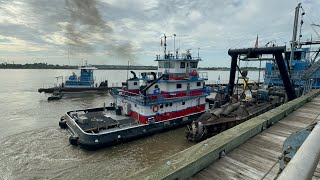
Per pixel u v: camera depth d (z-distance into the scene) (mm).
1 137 19703
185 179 3869
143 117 20062
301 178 1229
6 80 89625
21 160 15242
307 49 32375
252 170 4465
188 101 23219
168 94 21453
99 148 16969
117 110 23031
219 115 19125
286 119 8906
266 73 33688
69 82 53906
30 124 24172
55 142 18531
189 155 4367
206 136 18422
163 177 3240
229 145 5352
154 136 19859
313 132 1989
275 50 18812
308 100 13367
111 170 14109
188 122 22641
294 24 26406
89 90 52469
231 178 4117
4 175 13352
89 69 55719
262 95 23453
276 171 4406
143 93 20469
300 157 1509
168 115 21375
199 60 24109
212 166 4594
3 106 35000
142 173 3414
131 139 18562
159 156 16172
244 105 20969
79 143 17016
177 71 22406
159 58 23984
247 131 6238
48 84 70250
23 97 44625
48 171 13867
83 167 14414
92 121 20000
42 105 36406
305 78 21219
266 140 6301
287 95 21469
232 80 24188
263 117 7992
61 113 30234
